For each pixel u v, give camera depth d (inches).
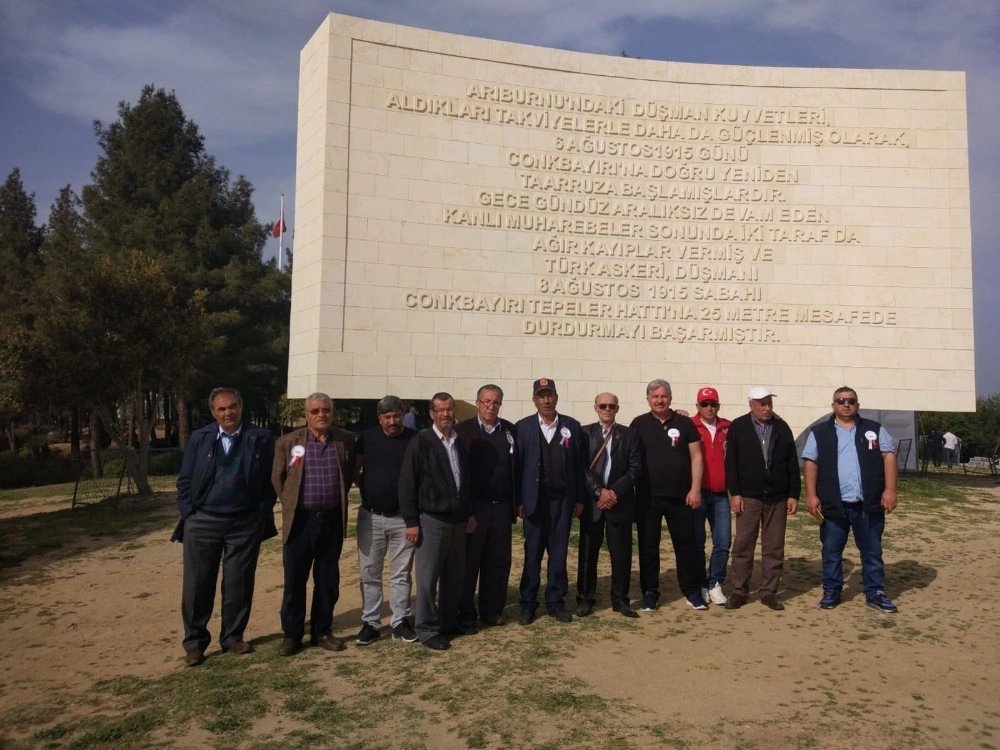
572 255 654.5
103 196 1339.8
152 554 428.8
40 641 281.1
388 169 623.5
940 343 667.4
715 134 679.7
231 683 228.1
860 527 308.7
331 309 601.9
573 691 218.8
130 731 195.9
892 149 682.2
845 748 184.4
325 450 262.7
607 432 302.4
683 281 666.8
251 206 1414.9
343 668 240.1
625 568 297.6
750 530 310.5
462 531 267.7
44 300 1120.8
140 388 677.3
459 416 578.9
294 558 255.9
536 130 657.6
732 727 195.8
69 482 1111.0
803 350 665.6
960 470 948.6
